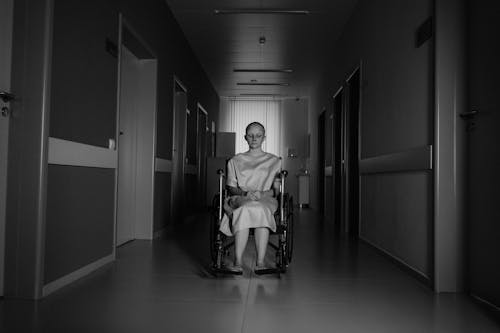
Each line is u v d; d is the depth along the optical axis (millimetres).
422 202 3191
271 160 3547
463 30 2895
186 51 7230
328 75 8250
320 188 9516
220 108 12547
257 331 2107
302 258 4145
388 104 4102
